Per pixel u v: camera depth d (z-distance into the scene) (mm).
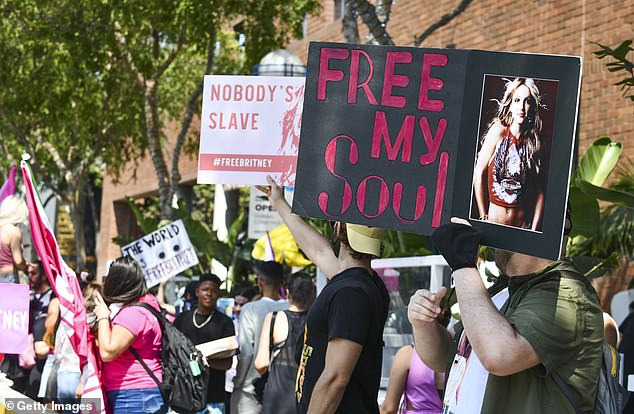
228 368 8273
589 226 8359
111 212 35656
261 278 8906
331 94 3568
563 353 2941
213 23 16172
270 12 16938
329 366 4051
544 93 3146
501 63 3234
